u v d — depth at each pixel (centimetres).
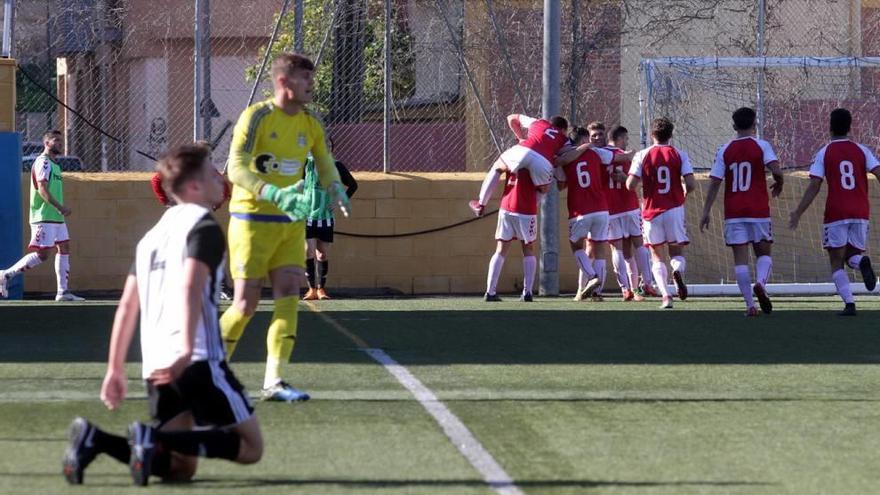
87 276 3744
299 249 1677
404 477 1205
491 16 3841
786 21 4347
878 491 1175
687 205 3944
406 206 3806
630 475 1227
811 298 3597
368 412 1556
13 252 3531
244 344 2273
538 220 3759
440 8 3847
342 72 3962
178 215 1112
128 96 4066
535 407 1608
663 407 1622
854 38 4372
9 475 1196
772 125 4178
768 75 4200
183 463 1155
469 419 1514
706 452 1343
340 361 2042
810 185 2930
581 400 1667
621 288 3706
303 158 1672
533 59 4044
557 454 1320
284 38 4409
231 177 1599
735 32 4294
